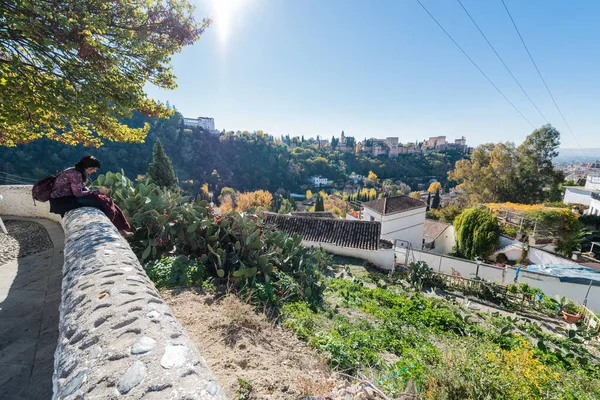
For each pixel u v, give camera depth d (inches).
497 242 705.6
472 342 228.1
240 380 103.3
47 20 163.6
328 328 194.5
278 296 219.1
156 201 227.0
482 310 394.0
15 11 156.6
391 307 309.4
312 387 109.7
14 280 157.0
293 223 689.6
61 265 178.4
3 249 204.2
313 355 146.0
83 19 167.6
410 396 118.5
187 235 228.4
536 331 314.2
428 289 461.1
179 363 52.6
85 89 187.2
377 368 157.5
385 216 785.6
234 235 240.7
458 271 559.2
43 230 256.1
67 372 53.3
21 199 313.3
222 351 122.6
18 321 119.5
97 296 72.9
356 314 261.3
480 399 134.6
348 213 1170.0
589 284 450.9
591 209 991.6
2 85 160.7
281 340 153.4
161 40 242.1
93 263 93.6
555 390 173.5
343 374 135.0
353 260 601.0
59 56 183.3
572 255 706.8
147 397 44.6
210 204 271.0
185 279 189.3
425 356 178.1
